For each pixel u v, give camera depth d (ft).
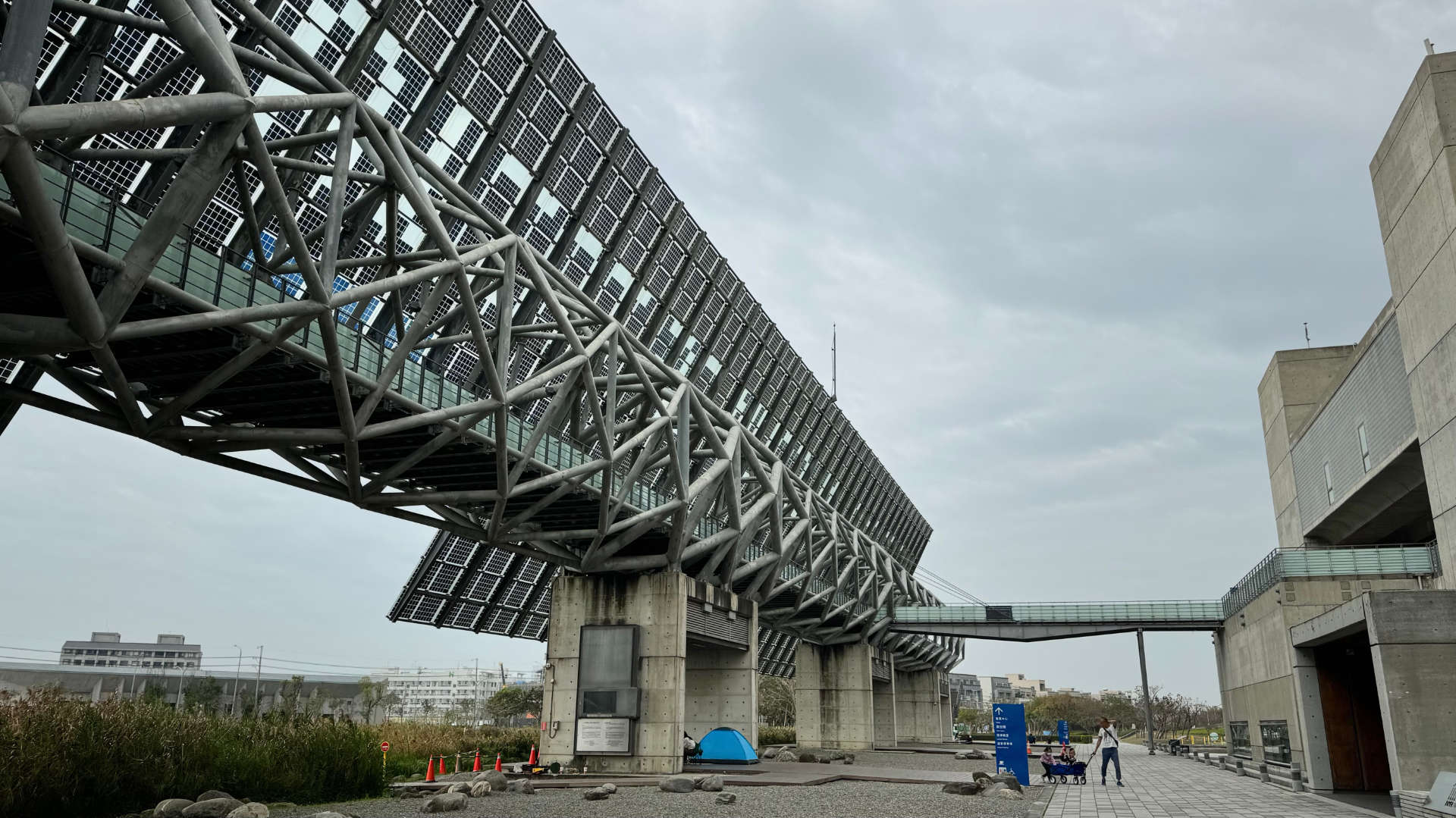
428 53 83.56
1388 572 102.68
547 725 103.86
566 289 88.48
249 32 72.59
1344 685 87.30
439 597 119.75
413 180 64.69
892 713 211.00
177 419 63.36
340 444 72.28
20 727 51.37
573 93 99.40
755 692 125.29
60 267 37.58
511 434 81.30
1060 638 203.51
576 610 106.93
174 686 258.78
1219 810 66.59
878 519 246.27
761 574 131.64
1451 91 86.07
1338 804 72.08
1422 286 91.97
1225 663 154.10
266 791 65.05
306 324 52.49
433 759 95.86
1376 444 115.65
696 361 143.13
